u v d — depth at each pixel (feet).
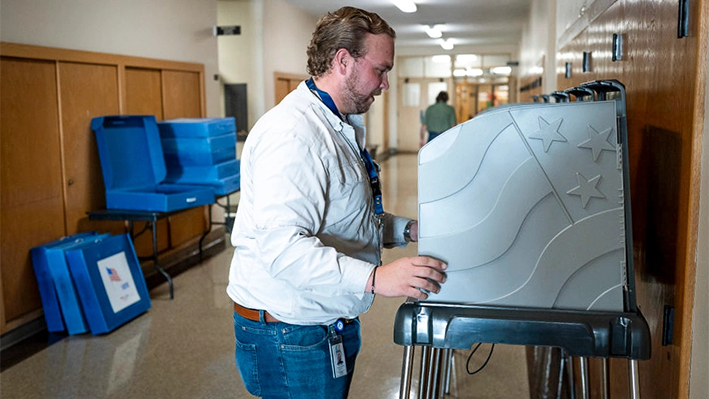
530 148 4.55
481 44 53.36
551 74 17.46
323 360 5.43
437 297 4.79
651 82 5.60
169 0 19.20
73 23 14.70
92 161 15.51
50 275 12.87
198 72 21.30
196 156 16.70
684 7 4.63
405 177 38.73
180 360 11.50
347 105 5.38
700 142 4.39
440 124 40.86
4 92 12.60
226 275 17.38
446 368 9.73
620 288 4.54
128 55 16.98
